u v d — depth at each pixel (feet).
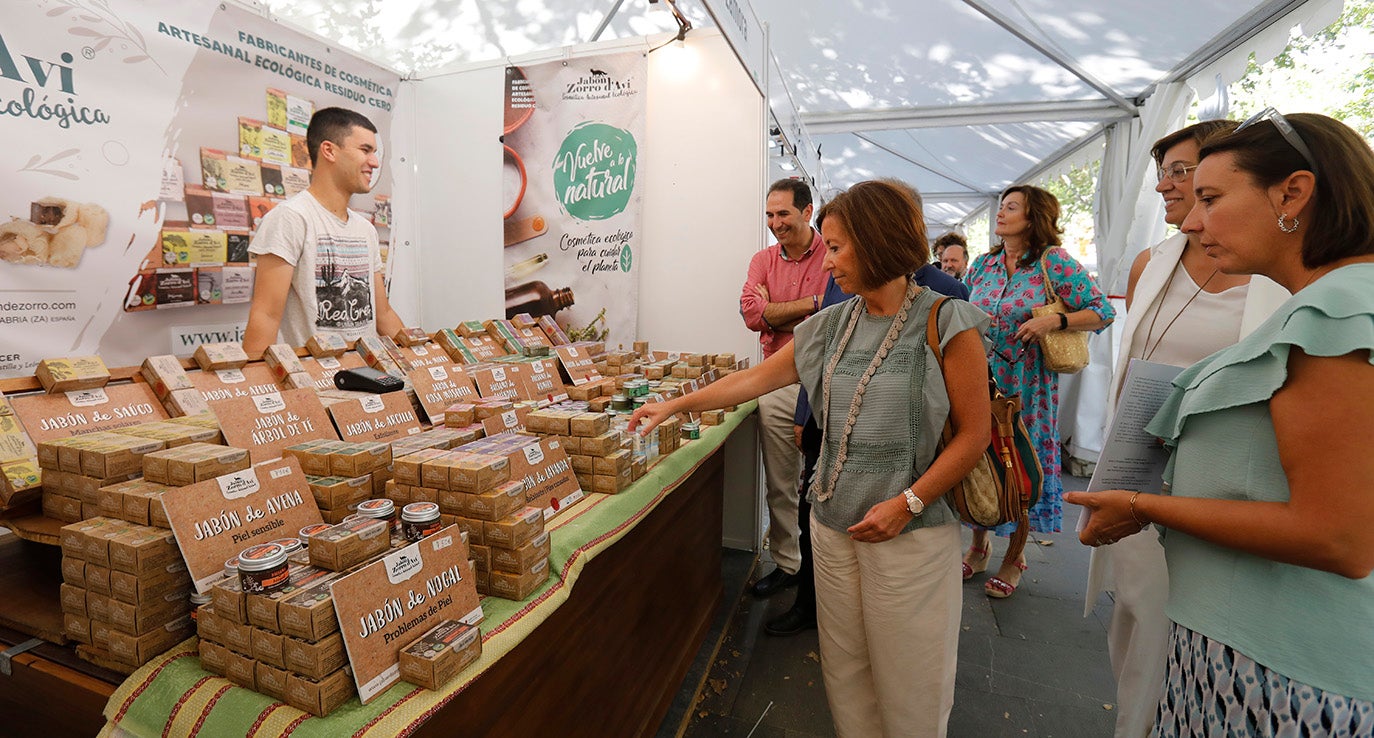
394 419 5.41
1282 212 2.90
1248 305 4.90
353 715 2.68
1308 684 2.82
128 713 2.87
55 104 6.81
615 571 5.50
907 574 4.66
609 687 5.49
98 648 3.17
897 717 4.89
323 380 5.82
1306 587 2.86
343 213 9.30
